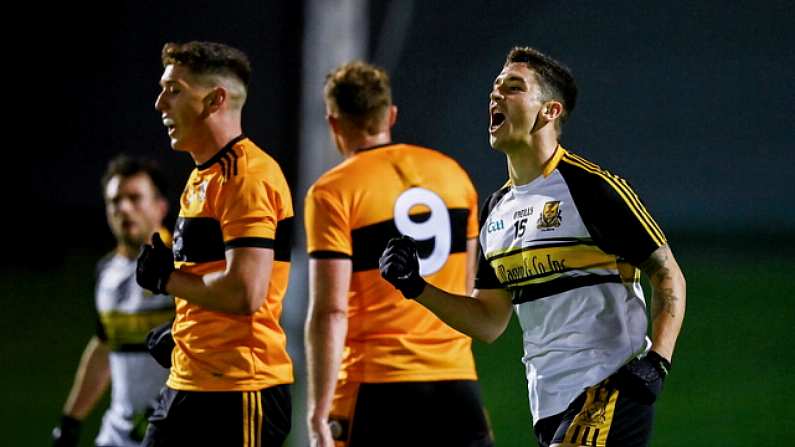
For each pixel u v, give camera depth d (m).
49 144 88.25
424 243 17.91
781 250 69.00
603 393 14.59
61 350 46.53
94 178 88.06
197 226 15.75
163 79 16.06
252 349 15.76
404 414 17.45
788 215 86.69
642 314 15.01
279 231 16.02
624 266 15.05
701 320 49.19
